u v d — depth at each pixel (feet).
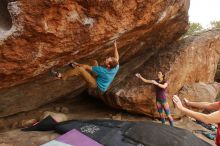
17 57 13.78
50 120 21.26
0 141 18.37
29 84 19.99
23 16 12.41
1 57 13.39
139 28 18.71
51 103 26.91
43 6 12.56
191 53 30.35
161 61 28.84
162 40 28.09
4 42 12.84
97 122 20.75
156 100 24.58
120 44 20.15
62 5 13.00
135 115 27.96
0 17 13.47
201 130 26.50
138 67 29.17
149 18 17.83
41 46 14.06
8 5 12.06
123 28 16.57
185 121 28.71
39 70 16.03
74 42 15.10
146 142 17.53
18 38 13.03
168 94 27.53
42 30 13.23
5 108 21.07
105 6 14.38
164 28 24.70
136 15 16.58
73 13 13.61
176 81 28.45
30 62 14.55
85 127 19.63
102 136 18.39
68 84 23.90
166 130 18.92
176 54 29.22
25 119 23.36
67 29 14.06
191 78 31.24
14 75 15.07
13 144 18.07
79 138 17.93
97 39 16.01
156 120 27.43
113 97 27.09
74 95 28.30
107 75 16.67
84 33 14.93
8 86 16.46
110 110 28.99
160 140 17.62
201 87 31.07
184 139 17.94
